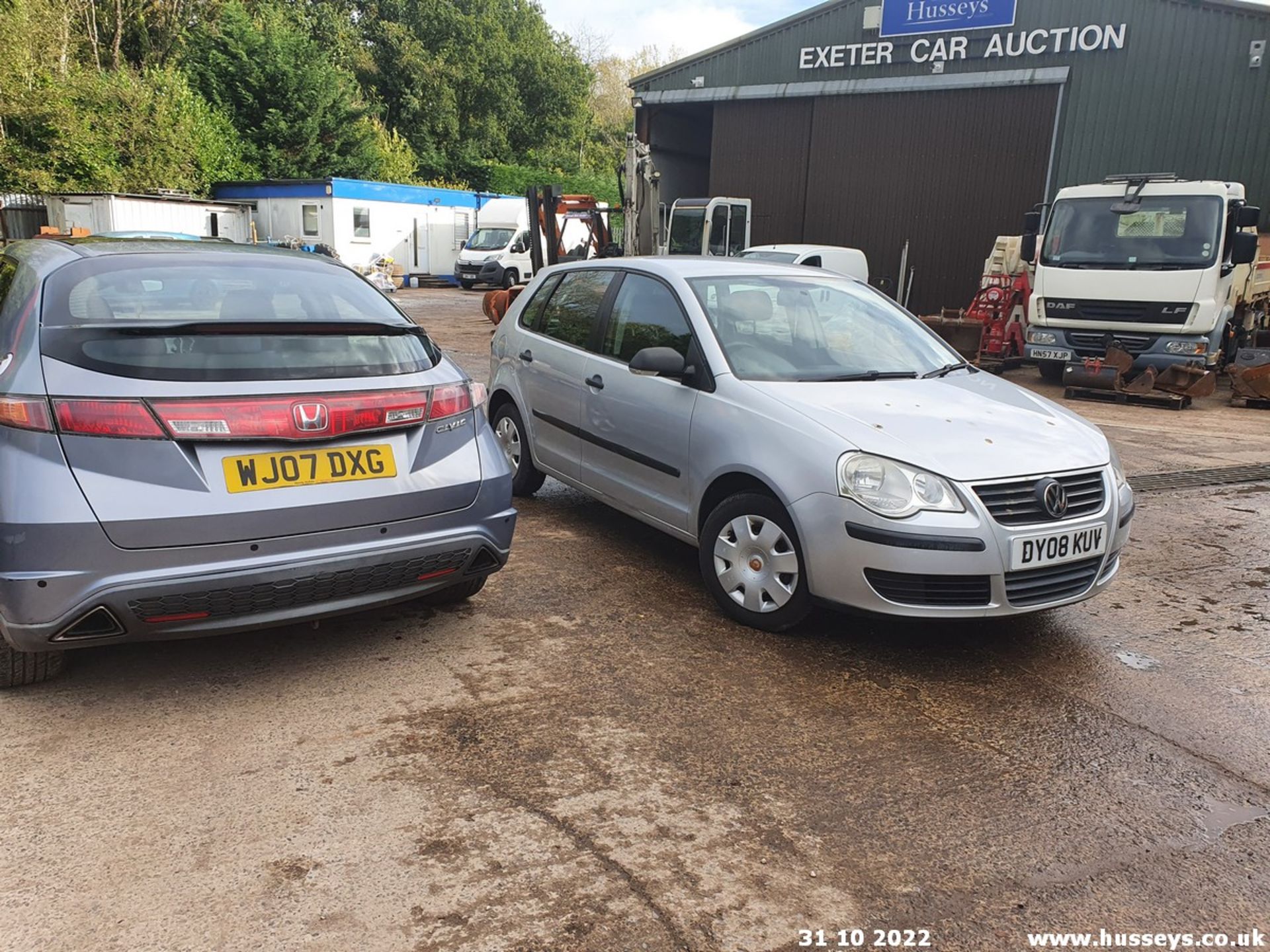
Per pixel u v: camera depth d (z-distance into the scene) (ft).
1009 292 42.65
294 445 9.36
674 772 8.89
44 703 9.71
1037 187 57.88
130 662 10.77
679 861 7.57
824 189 65.41
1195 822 8.39
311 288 11.55
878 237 64.08
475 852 7.57
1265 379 34.99
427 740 9.29
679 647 11.82
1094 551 11.35
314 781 8.48
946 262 61.87
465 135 147.74
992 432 11.71
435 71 139.74
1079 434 12.35
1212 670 11.71
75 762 8.61
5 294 10.37
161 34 120.06
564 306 17.16
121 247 11.03
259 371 9.39
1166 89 53.16
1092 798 8.71
